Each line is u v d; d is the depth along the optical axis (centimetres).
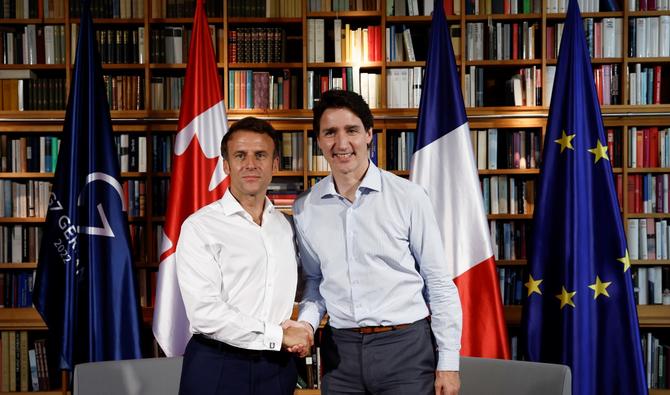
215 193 285
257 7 339
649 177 330
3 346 328
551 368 200
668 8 334
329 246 174
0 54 334
